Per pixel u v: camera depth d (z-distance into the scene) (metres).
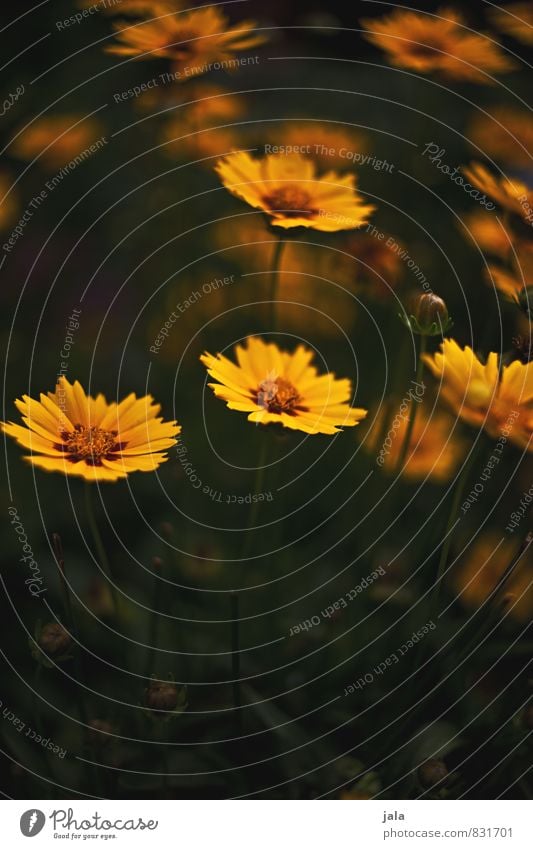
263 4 1.00
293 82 1.00
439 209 0.84
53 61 1.02
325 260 0.80
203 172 0.81
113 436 0.59
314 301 0.80
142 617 0.69
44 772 0.63
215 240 0.81
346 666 0.66
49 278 0.93
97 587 0.69
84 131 0.86
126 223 0.88
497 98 0.91
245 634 0.68
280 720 0.63
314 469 0.74
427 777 0.61
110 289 0.92
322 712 0.65
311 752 0.63
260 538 0.71
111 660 0.67
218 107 0.79
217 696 0.66
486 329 0.68
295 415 0.61
